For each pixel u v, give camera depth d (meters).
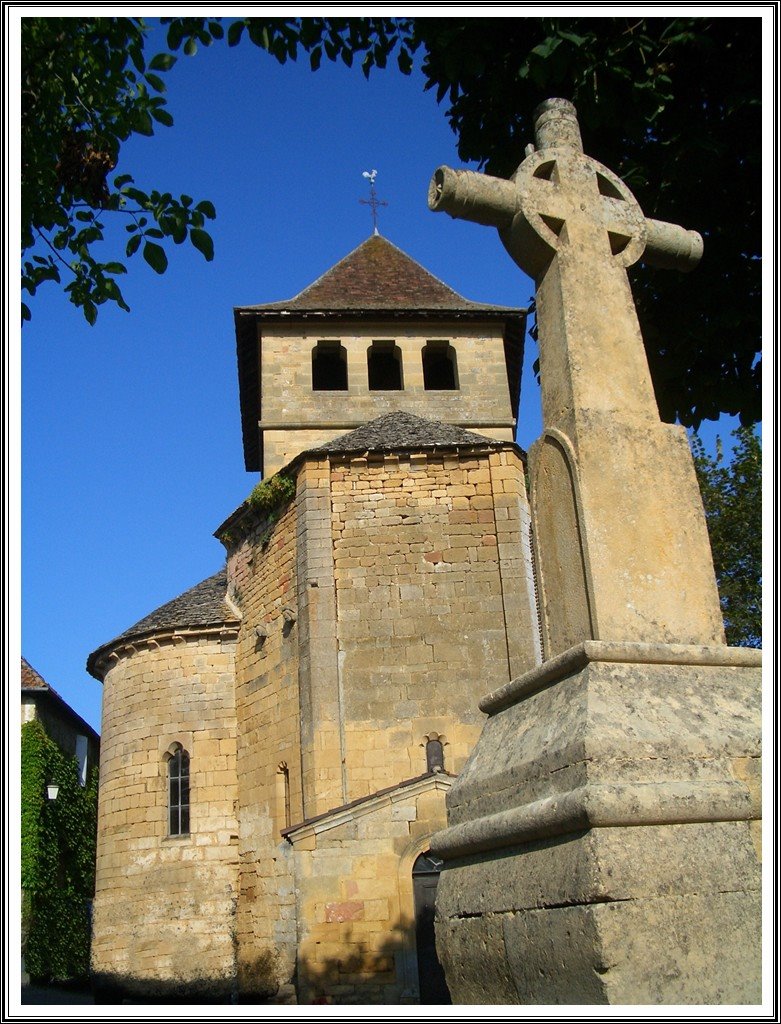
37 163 8.72
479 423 24.89
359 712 16.48
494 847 4.36
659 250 5.75
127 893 21.12
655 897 3.55
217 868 20.44
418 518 17.62
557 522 4.88
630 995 3.38
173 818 21.42
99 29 8.42
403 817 13.79
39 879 26.92
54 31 8.42
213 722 21.45
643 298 9.19
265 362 24.62
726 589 24.81
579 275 5.25
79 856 27.75
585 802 3.60
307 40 9.36
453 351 25.70
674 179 8.51
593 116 8.19
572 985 3.56
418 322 25.59
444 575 17.27
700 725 4.03
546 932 3.75
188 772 21.44
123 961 20.64
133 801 21.73
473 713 16.45
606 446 4.81
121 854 21.62
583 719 3.93
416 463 18.05
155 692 22.14
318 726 16.33
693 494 4.89
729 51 8.33
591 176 5.57
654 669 4.27
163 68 8.64
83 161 9.08
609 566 4.56
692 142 8.31
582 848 3.62
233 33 8.79
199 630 21.91
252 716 20.28
